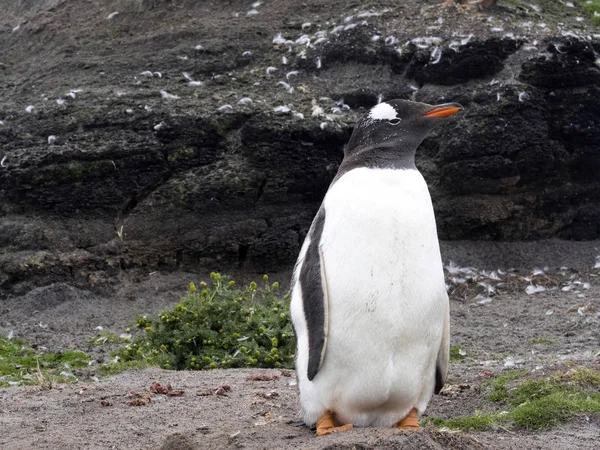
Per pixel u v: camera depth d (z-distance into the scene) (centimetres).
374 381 1150
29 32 3538
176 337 2022
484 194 2867
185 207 2792
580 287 2625
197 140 2805
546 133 2859
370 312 1130
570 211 2981
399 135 1230
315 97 2961
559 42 2862
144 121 2838
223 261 2798
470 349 2111
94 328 2464
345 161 1258
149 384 1703
